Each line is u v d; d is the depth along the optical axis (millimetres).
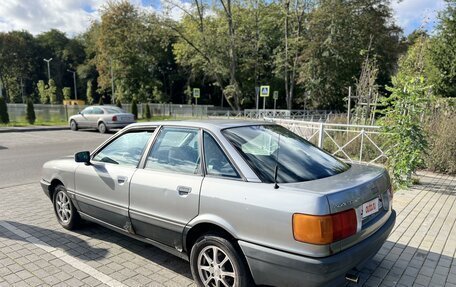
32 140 15242
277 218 2475
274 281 2541
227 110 39750
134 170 3568
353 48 30641
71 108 26922
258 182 2707
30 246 4090
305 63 32250
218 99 51406
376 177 3014
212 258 2934
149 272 3477
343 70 31344
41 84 62531
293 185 2637
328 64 31516
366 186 2775
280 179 2746
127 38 43188
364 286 3205
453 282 3287
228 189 2773
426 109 7031
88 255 3859
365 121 11633
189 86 48000
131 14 41156
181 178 3125
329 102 33062
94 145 13516
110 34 43938
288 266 2432
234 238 2717
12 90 69438
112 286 3209
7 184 7227
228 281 2840
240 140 3107
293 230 2402
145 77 47531
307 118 29656
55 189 4684
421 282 3281
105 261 3717
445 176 7812
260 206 2559
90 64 57312
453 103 10180
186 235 3045
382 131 7066
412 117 6586
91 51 60188
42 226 4746
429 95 8086
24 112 25078
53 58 71500
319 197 2395
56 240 4273
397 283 3262
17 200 6004
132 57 45500
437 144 8141
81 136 17078
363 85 13828
